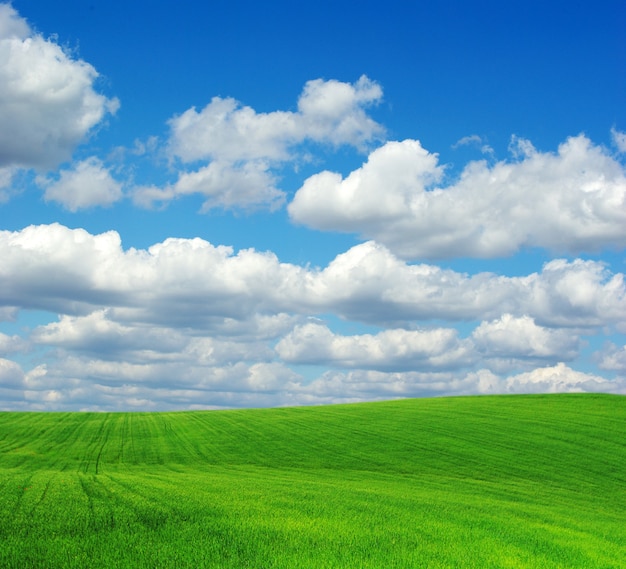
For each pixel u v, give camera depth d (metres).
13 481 29.08
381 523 21.05
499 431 57.47
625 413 64.81
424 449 51.34
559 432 56.44
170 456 53.56
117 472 41.97
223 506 22.28
